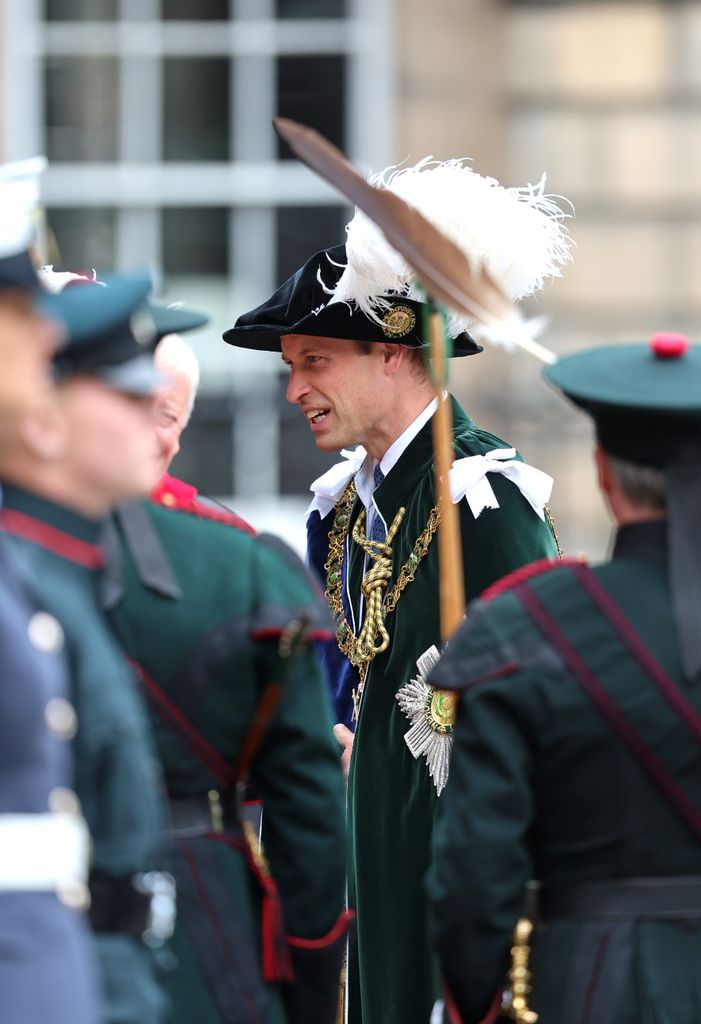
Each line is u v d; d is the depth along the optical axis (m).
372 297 13.42
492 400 31.11
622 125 32.22
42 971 8.30
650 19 32.09
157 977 9.55
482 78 32.06
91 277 12.13
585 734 10.02
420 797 13.26
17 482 9.09
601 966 9.97
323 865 10.62
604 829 10.06
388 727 13.47
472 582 13.23
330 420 13.88
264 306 13.96
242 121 32.56
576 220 32.31
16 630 8.51
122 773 8.93
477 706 10.10
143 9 32.41
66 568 9.08
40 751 8.46
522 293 13.70
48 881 8.43
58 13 32.31
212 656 10.34
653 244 32.38
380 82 32.09
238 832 10.60
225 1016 10.26
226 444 31.95
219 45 32.44
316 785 10.62
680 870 10.02
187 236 32.69
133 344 9.23
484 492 13.23
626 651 10.07
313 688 10.70
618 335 32.44
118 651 9.87
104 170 32.53
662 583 10.23
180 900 10.29
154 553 10.35
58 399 9.03
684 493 10.23
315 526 14.62
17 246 8.87
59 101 32.34
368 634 13.62
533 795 10.16
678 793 9.98
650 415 10.19
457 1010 10.30
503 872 9.97
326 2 32.25
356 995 13.80
